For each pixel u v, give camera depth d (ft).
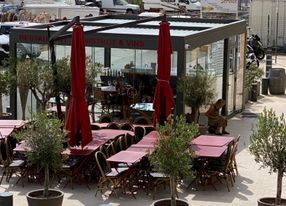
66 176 46.06
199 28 66.95
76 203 42.45
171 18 77.51
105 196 43.86
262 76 93.15
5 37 108.27
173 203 36.58
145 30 65.26
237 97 73.82
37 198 38.60
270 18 130.93
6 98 71.82
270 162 36.88
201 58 62.95
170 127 36.96
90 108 63.05
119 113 63.26
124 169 44.11
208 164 45.60
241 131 63.77
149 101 62.39
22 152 44.65
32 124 40.06
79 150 46.24
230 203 42.83
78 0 164.04
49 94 55.26
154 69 62.08
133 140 50.78
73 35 46.21
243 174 49.44
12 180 47.09
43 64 57.88
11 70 61.05
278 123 37.29
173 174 36.37
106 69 63.82
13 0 156.76
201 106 59.98
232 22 73.97
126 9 168.04
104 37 59.98
